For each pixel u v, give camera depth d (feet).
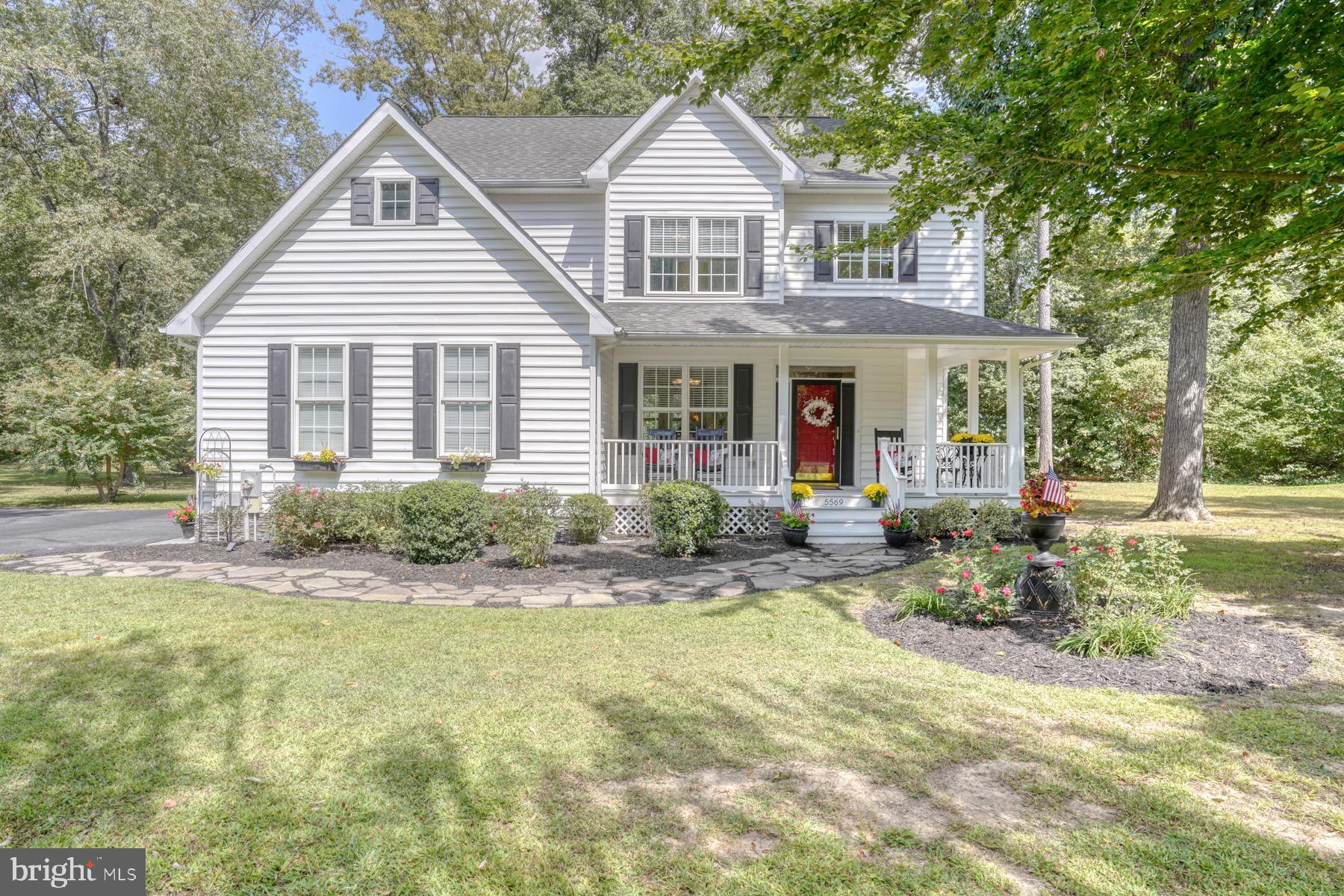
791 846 9.86
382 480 38.99
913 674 16.89
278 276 38.96
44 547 36.32
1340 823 10.44
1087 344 86.22
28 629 20.31
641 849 9.80
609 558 33.50
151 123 75.66
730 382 47.60
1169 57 26.23
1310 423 71.26
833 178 47.06
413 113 106.42
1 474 90.22
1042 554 22.82
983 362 83.92
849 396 48.34
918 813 10.71
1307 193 22.66
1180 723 13.99
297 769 11.96
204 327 39.04
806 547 37.22
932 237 48.52
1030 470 76.59
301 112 91.04
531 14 104.83
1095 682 16.46
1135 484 71.92
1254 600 23.89
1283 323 77.00
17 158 72.02
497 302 38.78
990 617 20.93
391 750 12.69
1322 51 21.43
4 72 63.36
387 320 38.93
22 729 13.47
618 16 103.91
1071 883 9.07
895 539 36.83
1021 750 12.79
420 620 21.94
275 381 38.93
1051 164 27.02
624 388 46.91
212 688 15.66
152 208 72.49
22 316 69.92
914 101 34.35
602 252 47.34
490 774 11.84
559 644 19.42
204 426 39.06
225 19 77.87
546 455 39.01
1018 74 26.86
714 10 22.97
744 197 45.01
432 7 102.47
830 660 18.01
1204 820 10.50
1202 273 26.99
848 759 12.47
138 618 21.62
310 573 29.50
